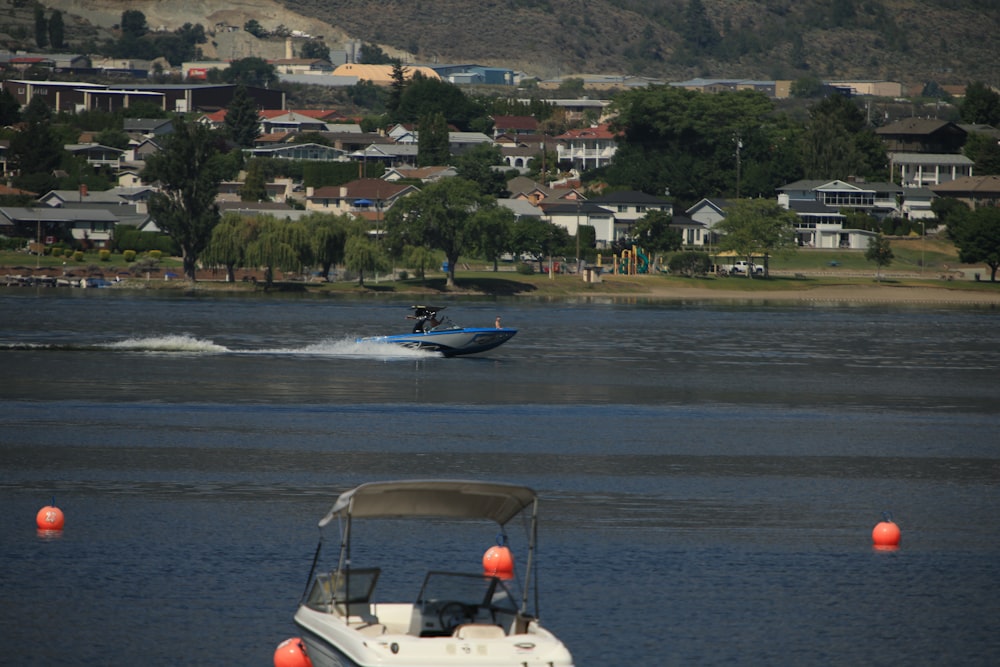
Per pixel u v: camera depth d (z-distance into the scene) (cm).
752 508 17650
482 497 10744
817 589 13875
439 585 10231
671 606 13188
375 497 10562
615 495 18288
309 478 19012
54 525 15675
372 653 9462
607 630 12431
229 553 14700
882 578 14325
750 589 13812
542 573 14200
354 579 10350
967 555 15338
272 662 11450
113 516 16388
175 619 12462
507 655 9494
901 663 11806
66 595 13112
